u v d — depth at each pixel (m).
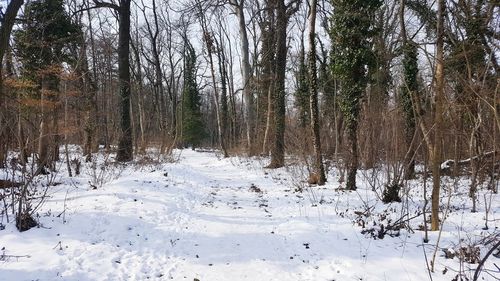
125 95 17.17
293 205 9.84
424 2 13.18
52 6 14.79
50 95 13.18
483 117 8.56
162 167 16.16
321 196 10.52
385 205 9.09
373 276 5.59
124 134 17.05
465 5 9.45
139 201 9.05
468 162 12.19
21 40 13.39
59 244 6.16
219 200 10.84
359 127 11.07
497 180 10.97
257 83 25.98
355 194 10.54
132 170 14.55
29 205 6.79
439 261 5.88
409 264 5.84
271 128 22.28
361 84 11.31
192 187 12.30
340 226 7.69
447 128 9.76
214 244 7.05
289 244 7.02
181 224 8.03
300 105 25.25
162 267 6.04
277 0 18.22
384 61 11.68
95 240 6.59
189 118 43.97
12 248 5.92
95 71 22.73
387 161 9.32
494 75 8.22
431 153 7.07
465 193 10.54
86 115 16.08
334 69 11.74
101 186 10.39
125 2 17.16
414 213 8.20
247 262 6.29
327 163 14.55
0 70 5.82
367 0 11.29
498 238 6.36
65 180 11.17
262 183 14.23
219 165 21.72
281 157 17.80
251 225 8.18
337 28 11.56
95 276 5.50
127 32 17.28
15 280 5.04
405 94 11.45
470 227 7.27
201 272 5.91
